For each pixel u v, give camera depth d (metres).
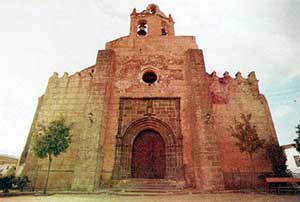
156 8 21.70
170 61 17.09
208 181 11.77
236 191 11.42
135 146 14.58
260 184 13.54
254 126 15.02
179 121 14.81
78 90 17.28
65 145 13.37
